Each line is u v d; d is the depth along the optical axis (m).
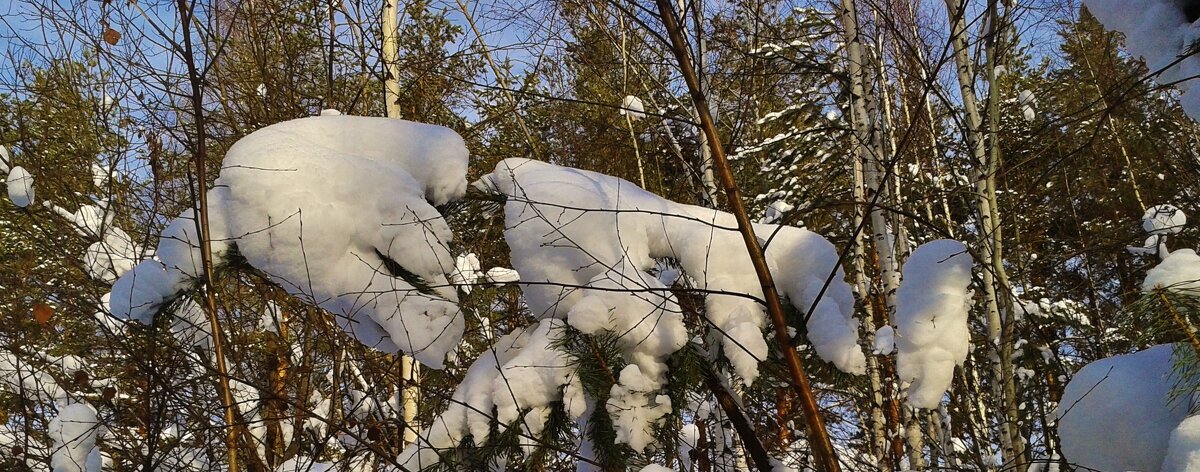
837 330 2.38
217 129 5.36
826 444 2.00
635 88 7.05
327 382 4.88
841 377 2.56
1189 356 2.01
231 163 2.53
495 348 2.78
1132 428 2.16
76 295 4.23
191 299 2.80
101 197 5.21
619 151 7.07
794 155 6.83
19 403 4.17
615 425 2.32
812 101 6.58
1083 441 2.32
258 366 4.33
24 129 4.90
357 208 2.51
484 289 3.02
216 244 2.54
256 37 5.50
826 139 6.79
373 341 2.76
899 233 5.38
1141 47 2.18
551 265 2.49
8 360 4.25
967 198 5.23
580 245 2.47
